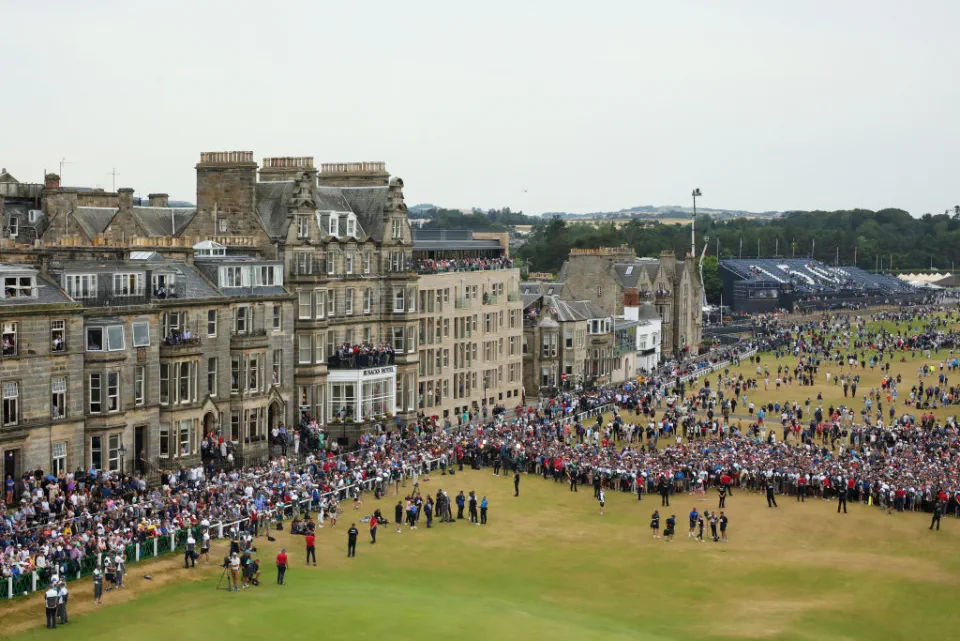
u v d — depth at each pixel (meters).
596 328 188.12
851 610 82.31
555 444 126.94
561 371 181.62
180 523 87.50
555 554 94.31
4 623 69.44
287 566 86.19
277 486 98.00
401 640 69.06
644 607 82.25
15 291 90.56
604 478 116.75
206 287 111.75
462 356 156.50
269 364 117.25
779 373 197.75
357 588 81.31
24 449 90.56
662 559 93.88
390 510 104.44
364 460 114.81
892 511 109.69
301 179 126.00
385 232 137.88
